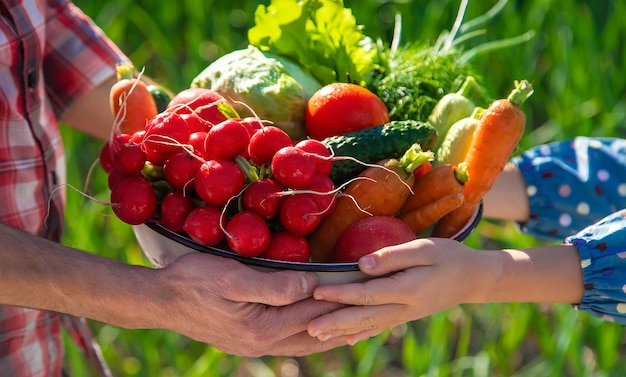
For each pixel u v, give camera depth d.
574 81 3.24
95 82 1.68
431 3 3.51
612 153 1.67
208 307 1.23
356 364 2.91
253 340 1.28
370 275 1.23
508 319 2.94
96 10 3.59
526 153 1.72
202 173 1.16
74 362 2.50
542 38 3.70
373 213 1.26
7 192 1.46
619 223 1.38
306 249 1.21
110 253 2.91
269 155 1.18
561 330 2.62
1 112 1.41
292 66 1.43
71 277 1.27
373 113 1.33
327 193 1.18
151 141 1.20
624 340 2.94
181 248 1.26
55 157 1.60
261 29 1.46
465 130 1.34
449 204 1.25
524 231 1.75
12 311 1.50
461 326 3.03
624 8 3.45
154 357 2.66
